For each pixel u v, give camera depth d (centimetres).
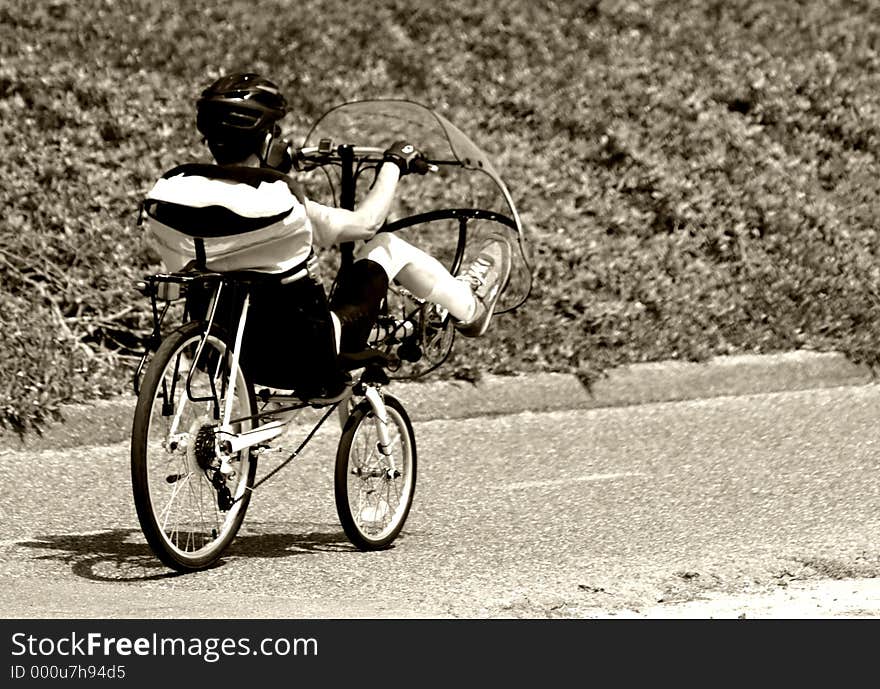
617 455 2808
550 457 2789
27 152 3419
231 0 4100
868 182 4341
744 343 3684
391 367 2125
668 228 3978
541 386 3312
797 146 4378
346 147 2058
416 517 2316
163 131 3606
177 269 1905
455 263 2209
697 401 3409
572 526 2255
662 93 4328
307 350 1936
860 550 2078
